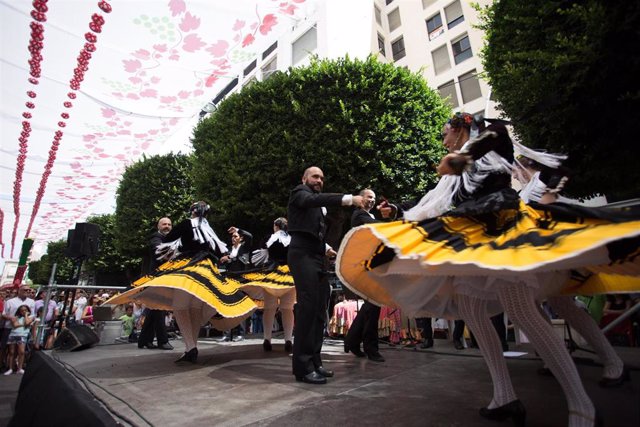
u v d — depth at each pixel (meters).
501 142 1.61
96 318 6.02
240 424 1.62
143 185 12.06
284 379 2.56
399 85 8.21
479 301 1.60
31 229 11.27
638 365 2.44
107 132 4.76
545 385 2.09
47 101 3.86
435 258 1.28
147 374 2.77
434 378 2.44
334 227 8.40
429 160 7.94
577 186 4.67
